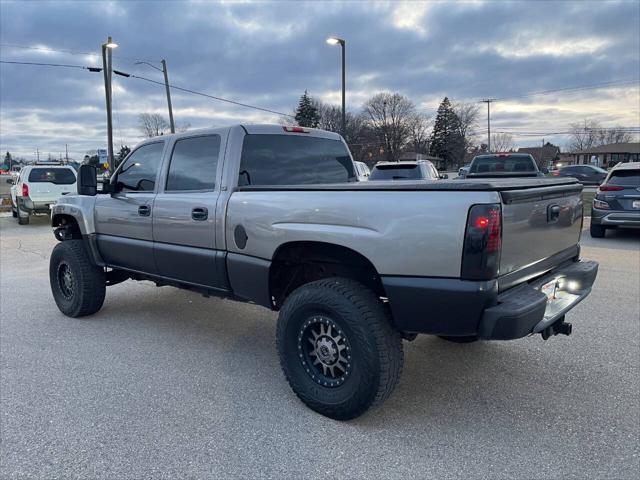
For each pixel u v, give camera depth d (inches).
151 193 173.6
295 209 128.0
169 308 224.2
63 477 101.3
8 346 176.2
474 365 155.1
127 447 111.9
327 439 115.0
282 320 129.2
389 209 111.6
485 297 103.5
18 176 609.6
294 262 141.6
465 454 108.3
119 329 195.2
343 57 787.4
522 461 105.3
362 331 114.0
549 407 128.3
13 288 266.1
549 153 3764.8
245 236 141.1
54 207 217.0
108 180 193.8
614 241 396.8
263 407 130.6
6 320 207.5
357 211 116.4
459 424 120.8
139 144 184.2
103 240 193.6
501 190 104.9
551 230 129.6
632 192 387.5
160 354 168.2
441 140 3403.1
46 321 205.9
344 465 105.0
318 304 120.2
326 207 121.9
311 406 126.0
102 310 221.8
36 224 601.0
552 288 131.1
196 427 120.3
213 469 103.8
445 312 107.6
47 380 147.1
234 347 175.0
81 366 157.8
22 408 129.9
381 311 116.9
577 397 133.2
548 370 150.4
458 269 104.8
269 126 160.1
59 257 208.4
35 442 114.0
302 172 167.6
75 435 116.9
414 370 152.2
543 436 114.9
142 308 224.2
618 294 232.4
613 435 114.5
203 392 139.3
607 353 162.2
